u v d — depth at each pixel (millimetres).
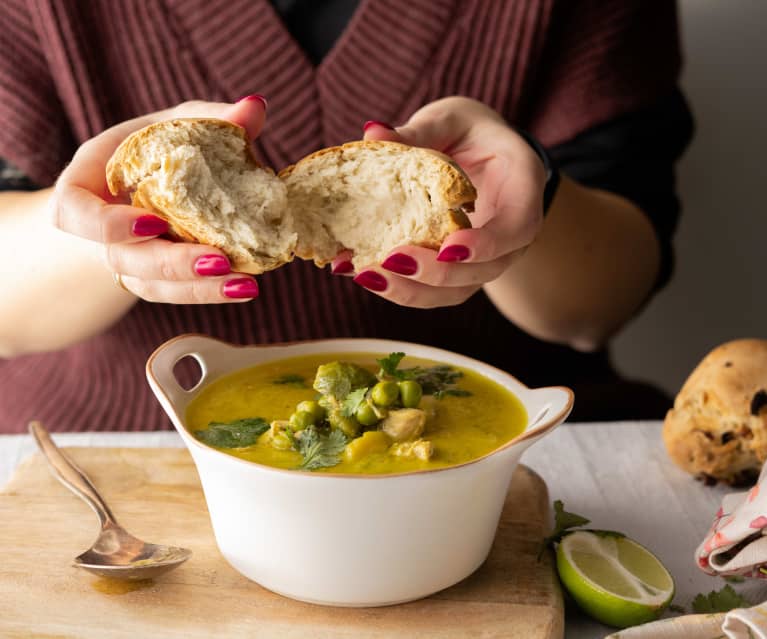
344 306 854
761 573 520
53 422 881
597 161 888
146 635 483
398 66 830
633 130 884
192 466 626
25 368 928
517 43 833
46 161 826
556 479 633
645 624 476
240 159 532
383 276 532
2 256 732
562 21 849
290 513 478
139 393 873
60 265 724
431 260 517
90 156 531
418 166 529
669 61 882
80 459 631
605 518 594
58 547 546
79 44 809
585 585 506
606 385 927
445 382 574
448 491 480
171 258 504
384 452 504
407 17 822
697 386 623
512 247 533
